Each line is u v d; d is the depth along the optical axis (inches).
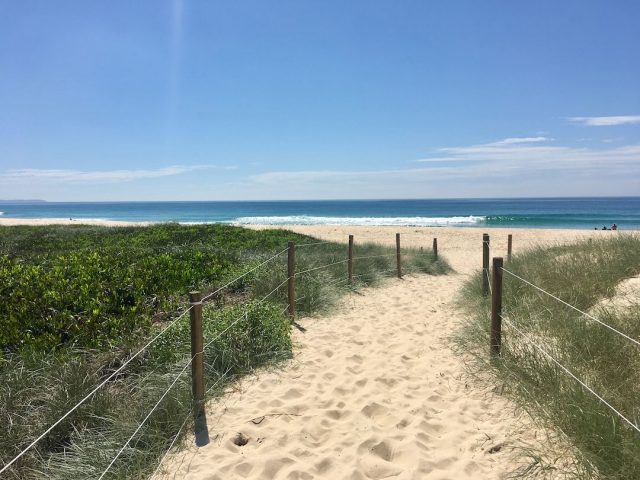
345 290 380.2
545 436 144.5
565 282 282.4
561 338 196.5
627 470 115.3
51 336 218.2
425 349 241.4
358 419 168.1
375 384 197.0
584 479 118.9
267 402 179.2
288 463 141.9
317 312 310.3
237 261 432.5
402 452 147.4
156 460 141.3
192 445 150.4
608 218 2192.4
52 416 154.3
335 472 138.1
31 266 359.9
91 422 156.3
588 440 129.0
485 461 139.3
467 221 2094.0
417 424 162.9
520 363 185.0
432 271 510.6
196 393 165.3
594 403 140.6
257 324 232.1
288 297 289.9
